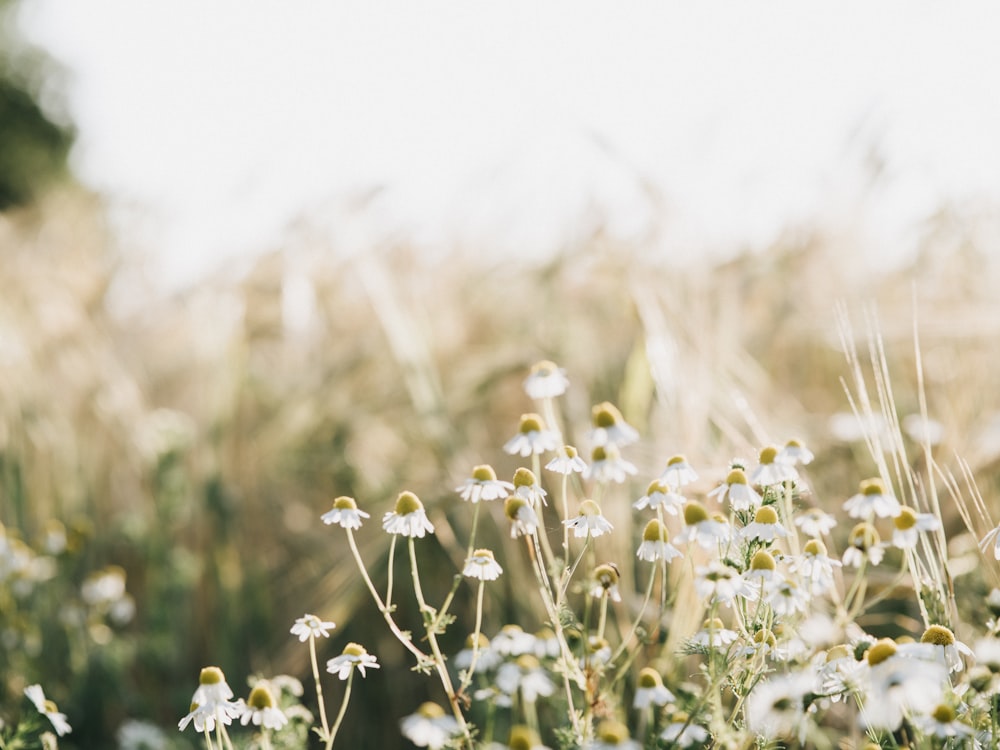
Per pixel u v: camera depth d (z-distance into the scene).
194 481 1.42
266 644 1.29
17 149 6.63
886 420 0.90
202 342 1.53
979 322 1.23
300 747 0.91
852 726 0.84
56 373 1.56
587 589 0.85
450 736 0.87
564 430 1.16
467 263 1.56
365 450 1.41
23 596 1.24
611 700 0.85
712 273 1.26
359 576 1.14
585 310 1.37
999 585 0.90
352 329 1.52
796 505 0.91
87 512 1.46
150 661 1.29
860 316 1.34
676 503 0.85
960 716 0.80
